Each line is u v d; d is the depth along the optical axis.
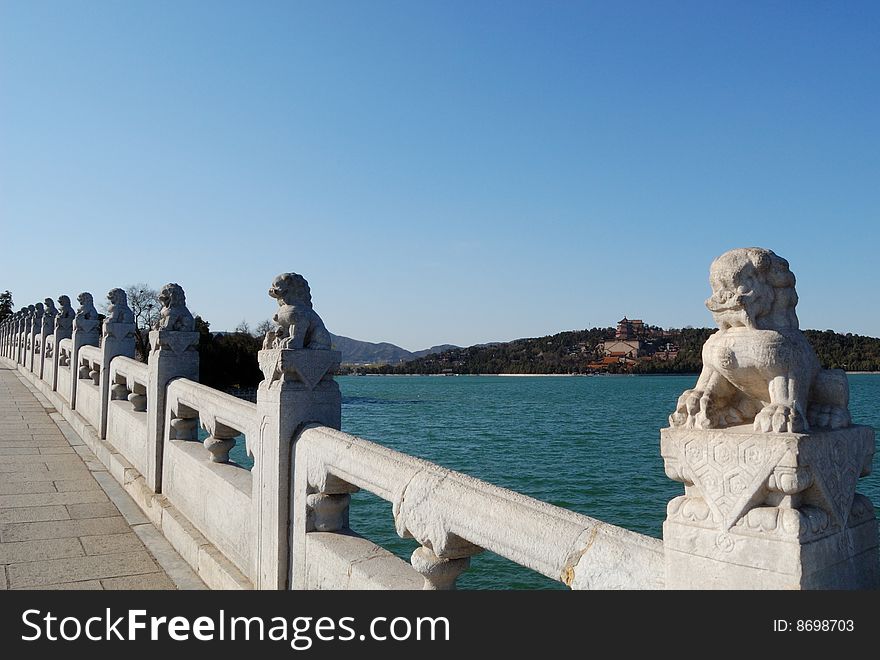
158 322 7.45
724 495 2.12
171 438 7.03
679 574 2.19
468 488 3.12
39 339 20.08
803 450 1.99
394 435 40.12
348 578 3.75
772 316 2.33
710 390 2.32
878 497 17.88
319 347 4.66
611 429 43.59
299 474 4.39
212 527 5.60
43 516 6.92
